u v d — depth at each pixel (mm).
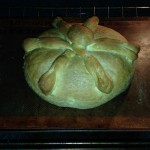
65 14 713
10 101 496
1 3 725
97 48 465
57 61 455
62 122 462
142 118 469
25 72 500
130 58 482
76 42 459
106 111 477
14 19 601
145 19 608
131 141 427
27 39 502
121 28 598
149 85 512
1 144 427
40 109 481
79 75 458
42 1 725
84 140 429
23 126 457
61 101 467
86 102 463
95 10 699
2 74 533
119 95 498
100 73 447
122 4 723
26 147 427
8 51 564
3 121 465
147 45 569
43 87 451
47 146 427
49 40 477
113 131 426
